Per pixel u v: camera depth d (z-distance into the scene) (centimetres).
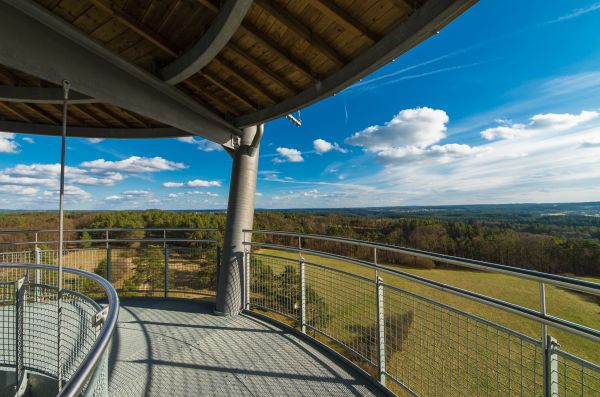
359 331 238
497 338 148
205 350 270
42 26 188
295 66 244
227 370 238
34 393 241
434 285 177
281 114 309
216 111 358
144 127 416
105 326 109
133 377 227
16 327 241
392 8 179
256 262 365
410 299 198
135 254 432
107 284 160
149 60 260
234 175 380
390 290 214
